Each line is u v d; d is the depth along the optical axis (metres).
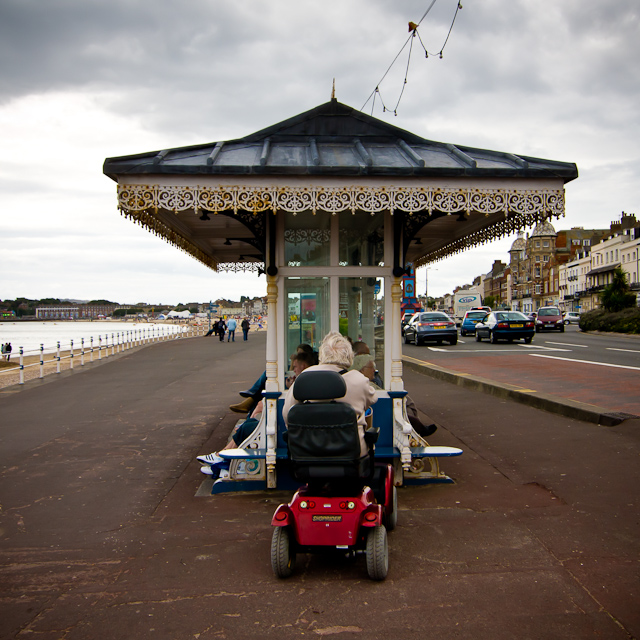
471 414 9.25
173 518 5.05
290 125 6.05
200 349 29.27
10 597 3.66
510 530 4.54
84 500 5.59
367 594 3.62
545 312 43.69
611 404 9.07
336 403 3.91
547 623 3.22
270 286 5.69
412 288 31.42
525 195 5.00
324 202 4.89
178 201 4.83
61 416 10.26
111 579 3.89
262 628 3.25
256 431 5.80
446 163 5.18
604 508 4.90
